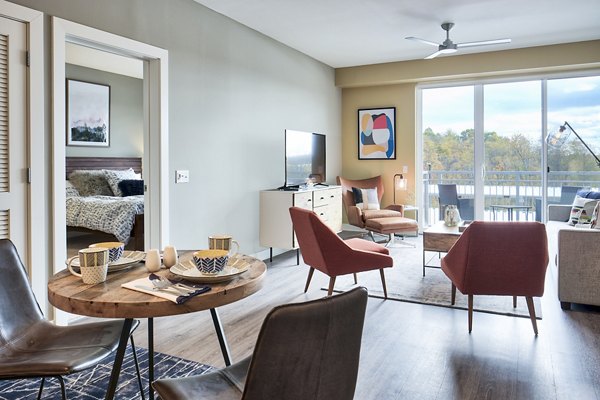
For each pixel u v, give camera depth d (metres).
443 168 6.93
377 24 4.92
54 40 2.92
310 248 3.62
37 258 2.89
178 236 4.00
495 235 2.86
